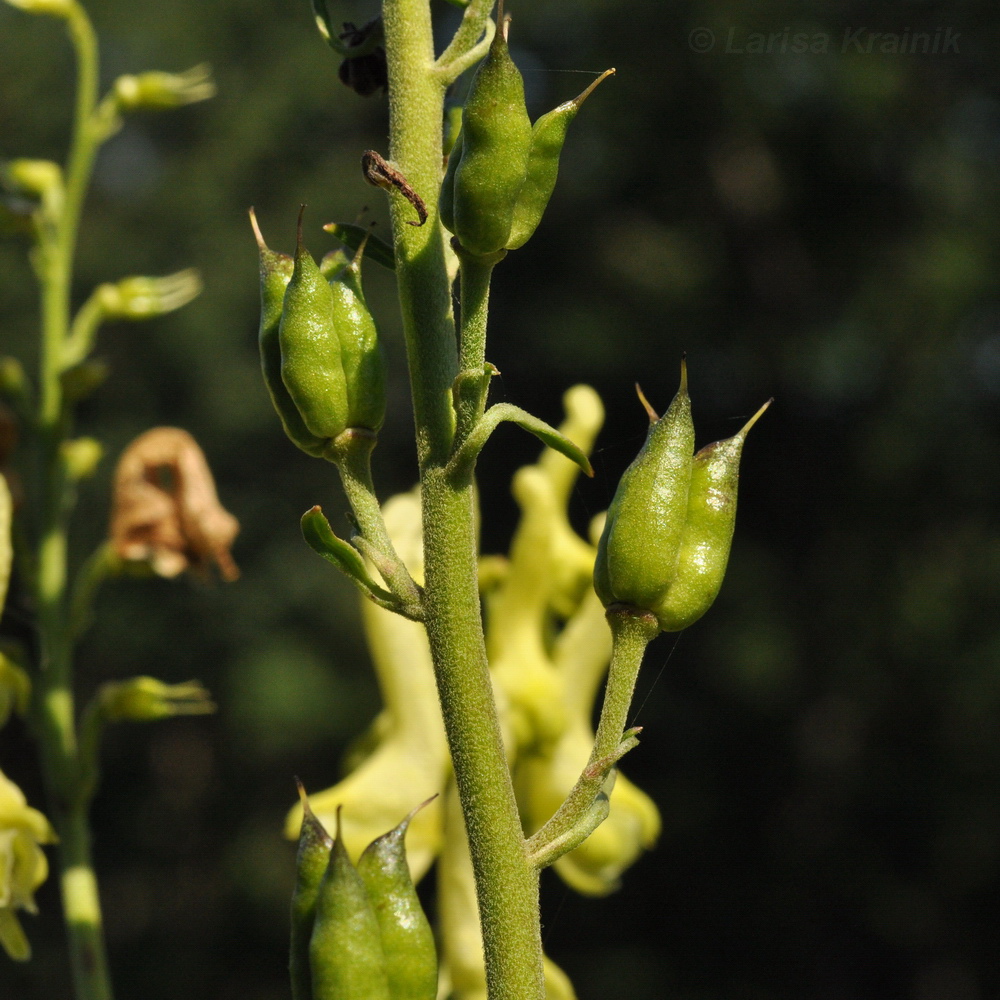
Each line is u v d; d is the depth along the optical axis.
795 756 15.18
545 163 1.61
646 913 14.76
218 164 19.98
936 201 17.06
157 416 18.77
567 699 3.09
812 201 17.19
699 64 16.86
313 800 2.89
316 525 1.63
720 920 14.76
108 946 17.62
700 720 15.18
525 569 3.10
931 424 16.20
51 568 3.17
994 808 14.61
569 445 1.61
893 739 15.16
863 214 17.19
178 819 18.31
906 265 16.61
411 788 2.90
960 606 15.23
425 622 1.64
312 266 1.66
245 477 18.28
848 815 15.03
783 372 16.55
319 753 17.30
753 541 16.23
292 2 21.22
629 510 1.67
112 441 18.47
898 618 15.41
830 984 14.66
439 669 1.63
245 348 18.92
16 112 22.14
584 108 17.23
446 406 1.65
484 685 1.63
